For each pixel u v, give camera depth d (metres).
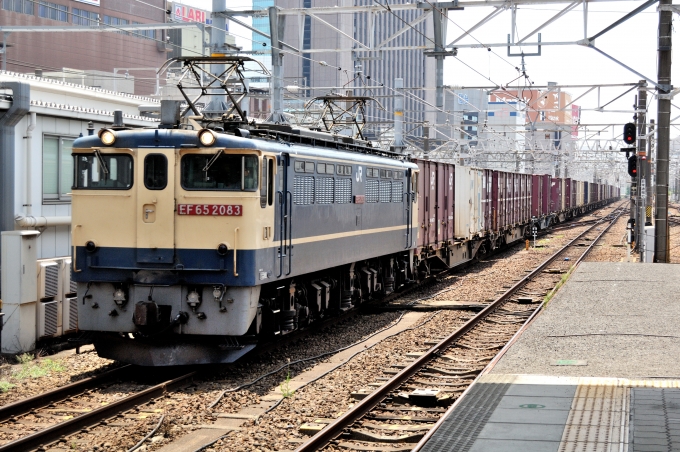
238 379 13.07
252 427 10.14
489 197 37.47
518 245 46.88
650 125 35.53
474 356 14.98
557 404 9.03
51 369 13.44
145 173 13.21
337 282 18.48
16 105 14.81
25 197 15.70
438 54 26.06
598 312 16.17
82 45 74.50
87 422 10.10
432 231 27.23
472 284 26.83
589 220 73.56
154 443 9.44
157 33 81.00
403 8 25.16
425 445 7.81
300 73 98.69
